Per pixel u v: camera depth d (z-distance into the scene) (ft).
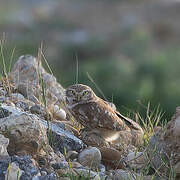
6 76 48.39
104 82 155.84
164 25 311.47
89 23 320.09
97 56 253.03
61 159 38.88
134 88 149.48
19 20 287.07
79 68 188.55
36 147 37.60
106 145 44.04
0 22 279.08
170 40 299.38
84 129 45.42
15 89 49.32
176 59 185.47
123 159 41.45
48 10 328.08
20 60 53.16
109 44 270.05
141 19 329.11
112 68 168.25
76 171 36.73
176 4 349.82
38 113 44.93
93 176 36.58
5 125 37.29
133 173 38.65
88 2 358.23
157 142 40.52
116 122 44.42
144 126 48.85
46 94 49.55
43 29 291.79
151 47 263.90
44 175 35.24
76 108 45.14
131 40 253.44
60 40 273.33
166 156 39.63
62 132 42.06
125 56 237.04
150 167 40.14
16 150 37.14
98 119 44.37
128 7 353.10
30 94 49.06
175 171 38.32
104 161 40.75
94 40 258.98
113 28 310.45
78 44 254.88
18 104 45.65
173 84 160.15
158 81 169.37
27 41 200.23
